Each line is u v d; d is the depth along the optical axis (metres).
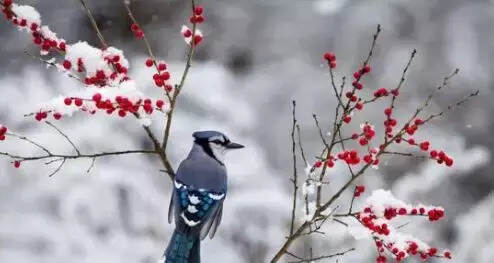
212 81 14.54
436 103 18.41
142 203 12.18
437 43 18.47
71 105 5.74
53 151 12.01
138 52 18.25
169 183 13.08
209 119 14.05
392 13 18.28
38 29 5.95
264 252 12.48
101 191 11.91
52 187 11.74
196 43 5.96
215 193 6.67
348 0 18.47
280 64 18.19
